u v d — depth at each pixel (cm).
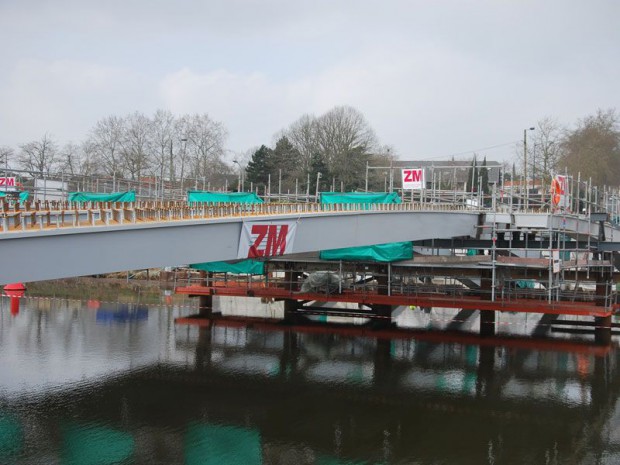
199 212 3344
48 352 4953
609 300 5609
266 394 4038
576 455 3134
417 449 3206
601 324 5406
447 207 6166
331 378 4375
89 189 8025
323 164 12838
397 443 3278
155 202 4134
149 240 2950
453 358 4881
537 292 5634
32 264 2400
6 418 3531
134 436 3312
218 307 7162
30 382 4184
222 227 3412
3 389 4025
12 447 3136
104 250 2716
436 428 3481
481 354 5000
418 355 4984
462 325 6100
